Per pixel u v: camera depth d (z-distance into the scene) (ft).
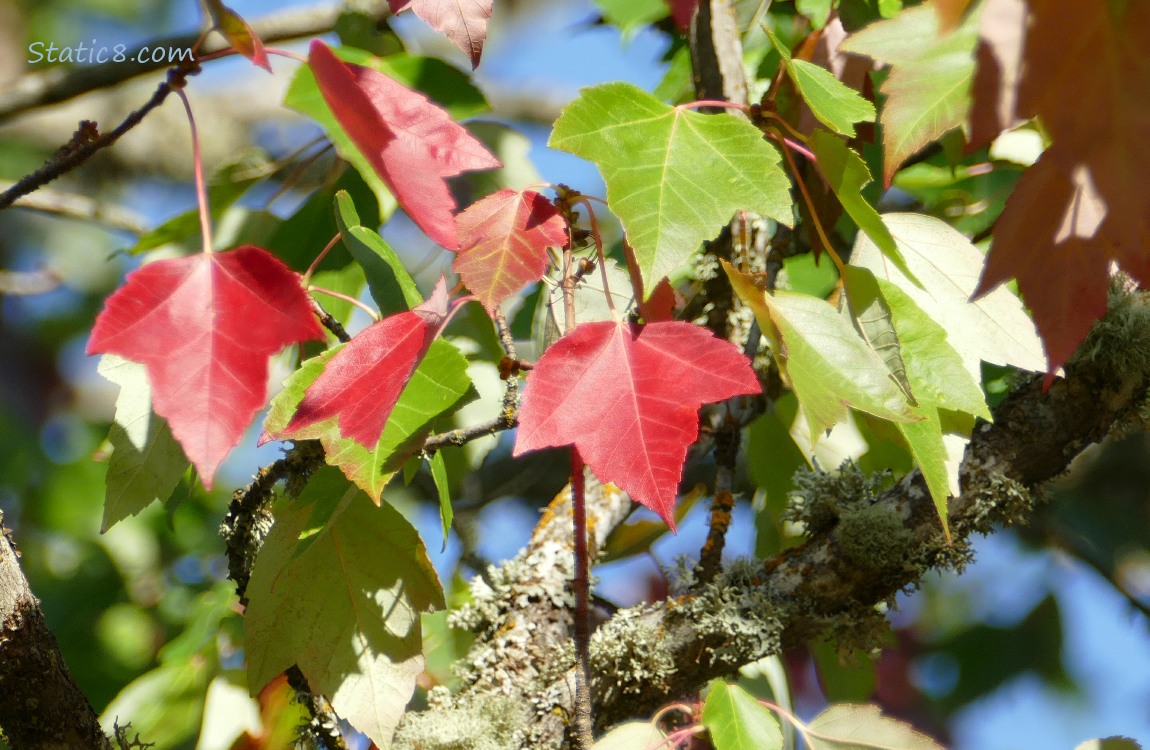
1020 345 4.04
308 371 3.90
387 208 4.56
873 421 4.04
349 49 4.58
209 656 4.90
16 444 8.18
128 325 3.55
